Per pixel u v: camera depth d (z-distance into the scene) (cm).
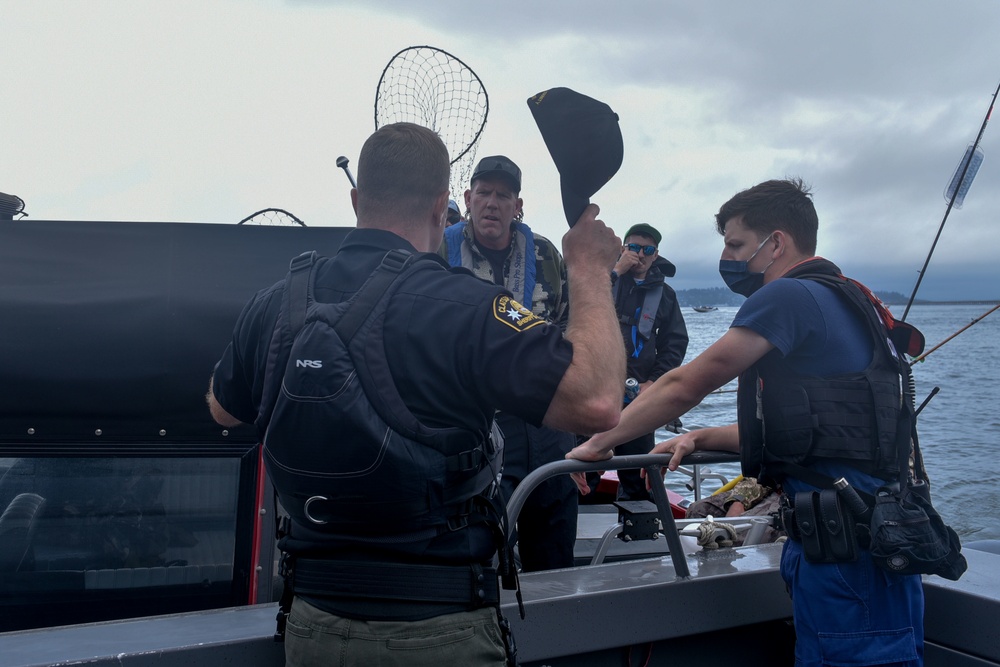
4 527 263
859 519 213
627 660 239
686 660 252
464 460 160
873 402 218
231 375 189
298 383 158
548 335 160
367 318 161
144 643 190
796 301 221
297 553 168
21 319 268
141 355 272
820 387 219
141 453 271
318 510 160
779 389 224
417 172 179
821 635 218
